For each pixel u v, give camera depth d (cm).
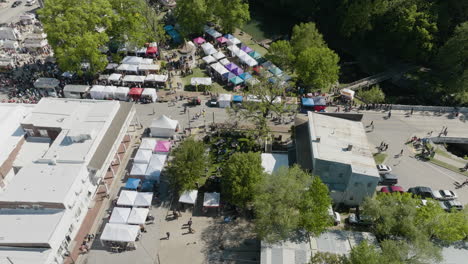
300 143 7188
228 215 6406
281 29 14075
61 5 9481
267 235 5412
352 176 6084
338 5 13225
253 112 8250
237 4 12112
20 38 12425
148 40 11488
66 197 5578
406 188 7038
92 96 9362
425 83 10425
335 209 6544
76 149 6450
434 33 10744
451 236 5447
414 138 8138
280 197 5519
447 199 6694
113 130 7100
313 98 9162
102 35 9625
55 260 5350
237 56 10925
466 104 9569
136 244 5891
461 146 8362
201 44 11881
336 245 5456
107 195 6706
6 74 10381
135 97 9388
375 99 9200
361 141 6888
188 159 6469
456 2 10719
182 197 6378
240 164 6231
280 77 8894
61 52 9231
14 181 5831
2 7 15275
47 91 9556
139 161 7125
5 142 6956
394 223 5519
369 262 4631
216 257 5712
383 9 11594
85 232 6072
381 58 11981
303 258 5241
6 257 5100
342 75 11544
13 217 5522
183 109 9062
